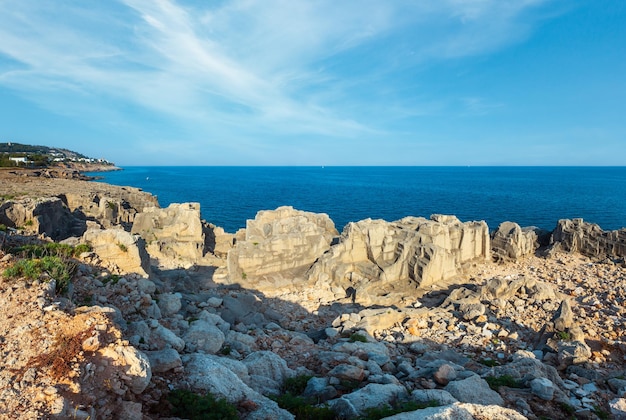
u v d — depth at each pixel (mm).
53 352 7875
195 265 29188
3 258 12461
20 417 6293
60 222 34250
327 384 11977
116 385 7836
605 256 30094
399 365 13891
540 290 20281
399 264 25641
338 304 22547
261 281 25312
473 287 22953
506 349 15875
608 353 15023
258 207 85938
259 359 13031
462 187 145375
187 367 10609
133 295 14258
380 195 114625
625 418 10680
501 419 8844
